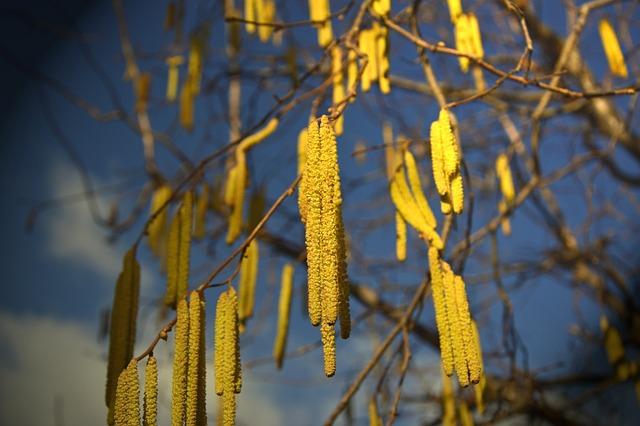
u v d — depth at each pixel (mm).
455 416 558
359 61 452
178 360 328
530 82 416
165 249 558
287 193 344
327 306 296
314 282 300
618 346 646
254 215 534
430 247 366
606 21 528
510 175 635
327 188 306
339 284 326
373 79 442
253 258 446
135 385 326
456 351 342
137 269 392
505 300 625
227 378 330
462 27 444
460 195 343
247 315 443
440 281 352
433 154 348
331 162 309
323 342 295
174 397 325
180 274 395
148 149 834
